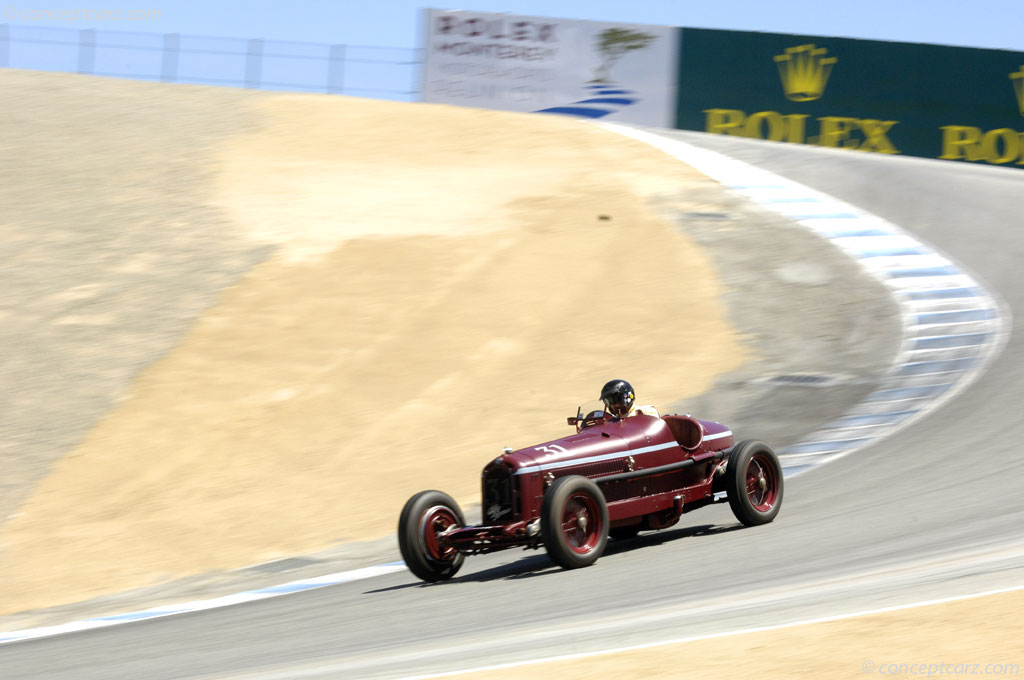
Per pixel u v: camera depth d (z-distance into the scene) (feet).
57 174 142.10
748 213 130.00
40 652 40.37
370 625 36.04
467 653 27.89
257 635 37.37
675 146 165.78
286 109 182.60
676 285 103.35
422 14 192.65
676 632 27.20
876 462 58.54
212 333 94.32
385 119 175.52
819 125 178.91
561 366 86.63
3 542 65.26
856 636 24.34
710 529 48.47
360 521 63.72
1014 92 171.83
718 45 183.21
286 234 118.21
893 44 176.14
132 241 116.67
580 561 41.55
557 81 187.52
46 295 103.55
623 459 45.83
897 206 139.33
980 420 64.75
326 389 84.53
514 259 109.50
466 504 63.87
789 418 72.23
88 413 81.66
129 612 51.01
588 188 134.82
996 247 120.78
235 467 73.46
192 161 148.56
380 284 103.91
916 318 95.66
